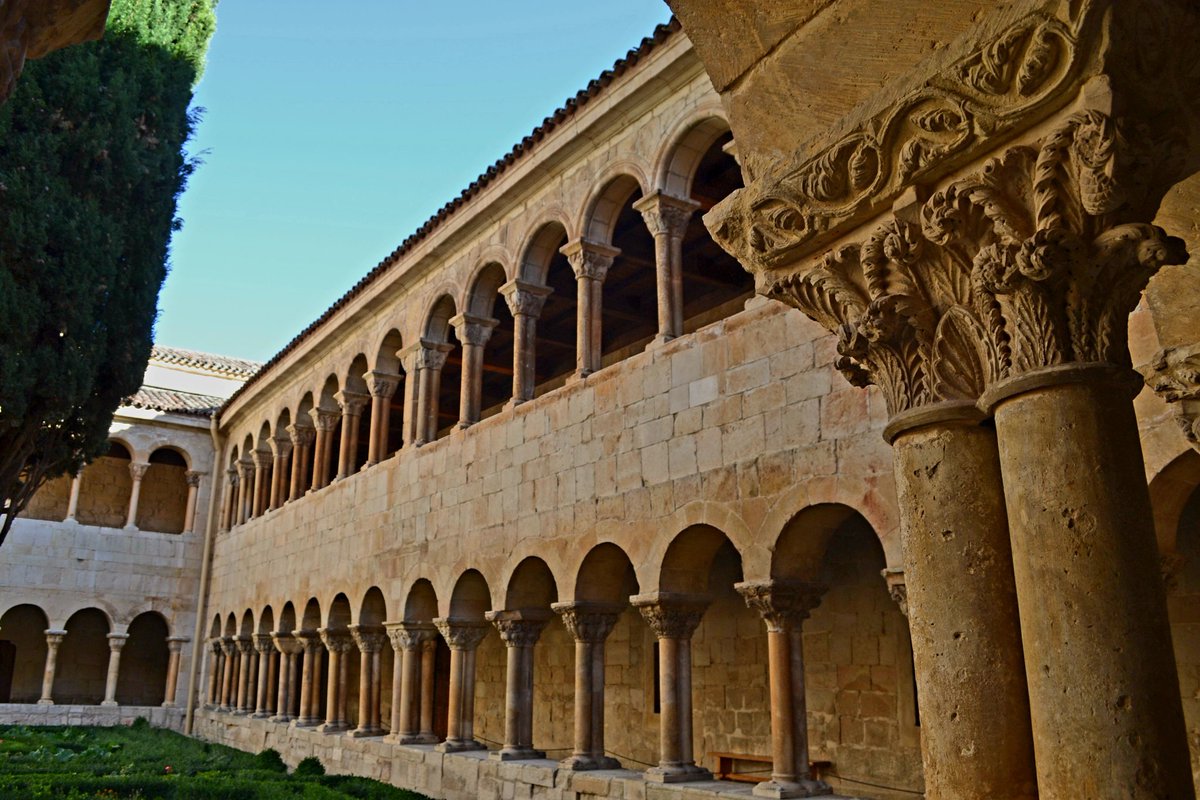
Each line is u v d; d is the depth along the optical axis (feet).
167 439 102.68
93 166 48.16
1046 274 11.19
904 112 11.84
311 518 73.41
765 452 34.58
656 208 41.91
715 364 37.50
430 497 56.34
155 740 81.61
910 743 38.09
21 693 101.04
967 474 12.64
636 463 40.40
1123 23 10.00
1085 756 10.00
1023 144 11.21
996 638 12.00
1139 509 10.82
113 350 49.85
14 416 44.73
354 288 68.74
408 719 56.13
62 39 14.06
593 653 42.57
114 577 97.81
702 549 38.55
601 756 41.96
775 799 31.50
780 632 33.45
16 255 44.14
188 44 53.62
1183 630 28.81
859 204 12.91
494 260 54.19
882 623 40.32
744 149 14.48
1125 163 10.46
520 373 50.21
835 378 32.53
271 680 81.25
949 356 12.89
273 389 86.48
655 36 41.60
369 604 63.05
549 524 45.14
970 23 11.27
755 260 14.79
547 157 48.70
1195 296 17.89
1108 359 11.29
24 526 94.73
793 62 13.32
